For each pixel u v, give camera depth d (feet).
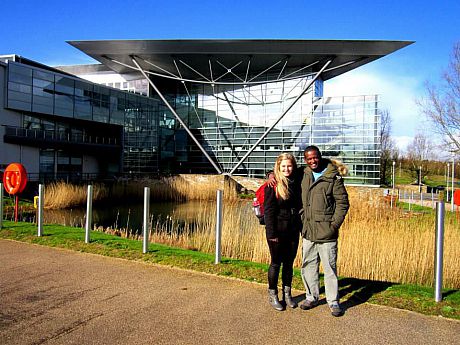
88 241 25.81
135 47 104.17
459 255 25.11
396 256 24.23
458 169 180.04
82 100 113.39
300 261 24.93
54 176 104.88
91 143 117.19
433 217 47.57
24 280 17.80
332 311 13.78
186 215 66.69
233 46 100.83
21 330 12.44
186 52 106.52
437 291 15.15
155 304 14.82
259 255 27.58
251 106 131.23
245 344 11.62
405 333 12.38
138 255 22.41
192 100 142.00
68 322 13.08
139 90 143.64
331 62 111.86
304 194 14.43
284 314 13.93
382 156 156.97
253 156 128.77
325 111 114.83
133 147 131.34
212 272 19.08
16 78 95.66
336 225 13.71
